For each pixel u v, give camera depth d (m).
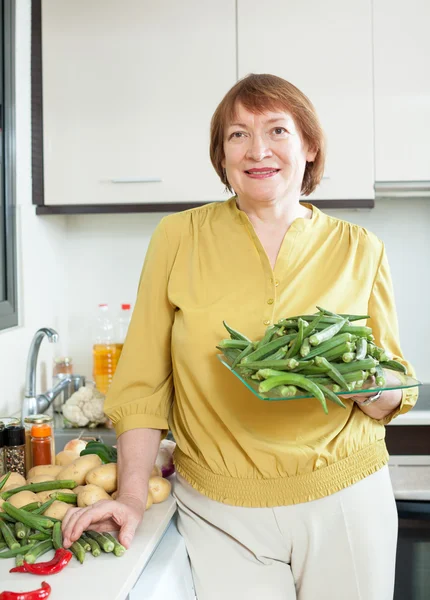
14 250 2.31
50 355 2.62
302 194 1.58
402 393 1.38
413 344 2.86
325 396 1.15
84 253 2.88
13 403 2.21
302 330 1.16
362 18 2.42
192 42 2.44
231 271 1.40
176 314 1.43
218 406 1.33
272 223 1.42
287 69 2.43
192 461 1.41
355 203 2.48
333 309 1.37
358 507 1.35
